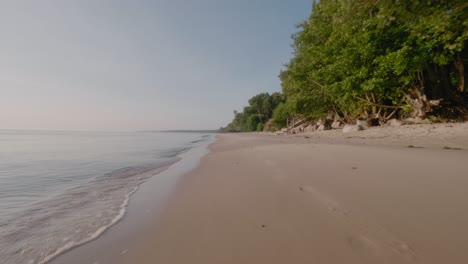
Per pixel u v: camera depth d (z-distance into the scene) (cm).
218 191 359
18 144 2642
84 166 838
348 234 183
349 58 1212
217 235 208
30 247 220
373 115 1597
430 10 521
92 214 309
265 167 514
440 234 166
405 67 1019
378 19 579
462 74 1129
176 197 356
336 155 555
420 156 440
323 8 1330
